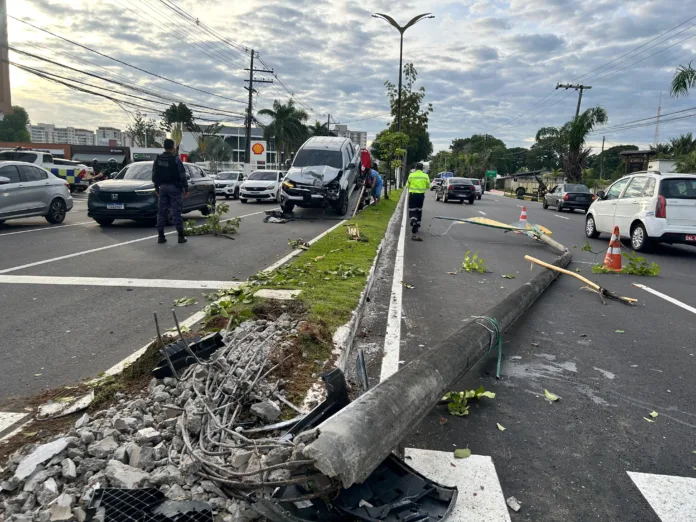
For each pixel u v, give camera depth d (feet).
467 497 9.77
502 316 17.15
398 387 10.16
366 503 8.54
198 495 8.78
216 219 43.06
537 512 9.47
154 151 173.17
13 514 8.13
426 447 11.49
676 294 26.53
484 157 301.84
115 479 8.75
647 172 42.27
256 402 11.89
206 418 10.53
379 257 35.27
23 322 18.62
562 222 68.69
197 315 19.38
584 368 16.30
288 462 8.11
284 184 58.59
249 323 17.17
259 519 8.38
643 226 40.45
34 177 45.85
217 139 221.46
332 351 15.75
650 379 15.56
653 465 11.08
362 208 71.20
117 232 42.80
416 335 18.90
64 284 24.12
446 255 37.50
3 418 11.62
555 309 23.00
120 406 11.65
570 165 147.84
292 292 21.75
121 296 22.26
